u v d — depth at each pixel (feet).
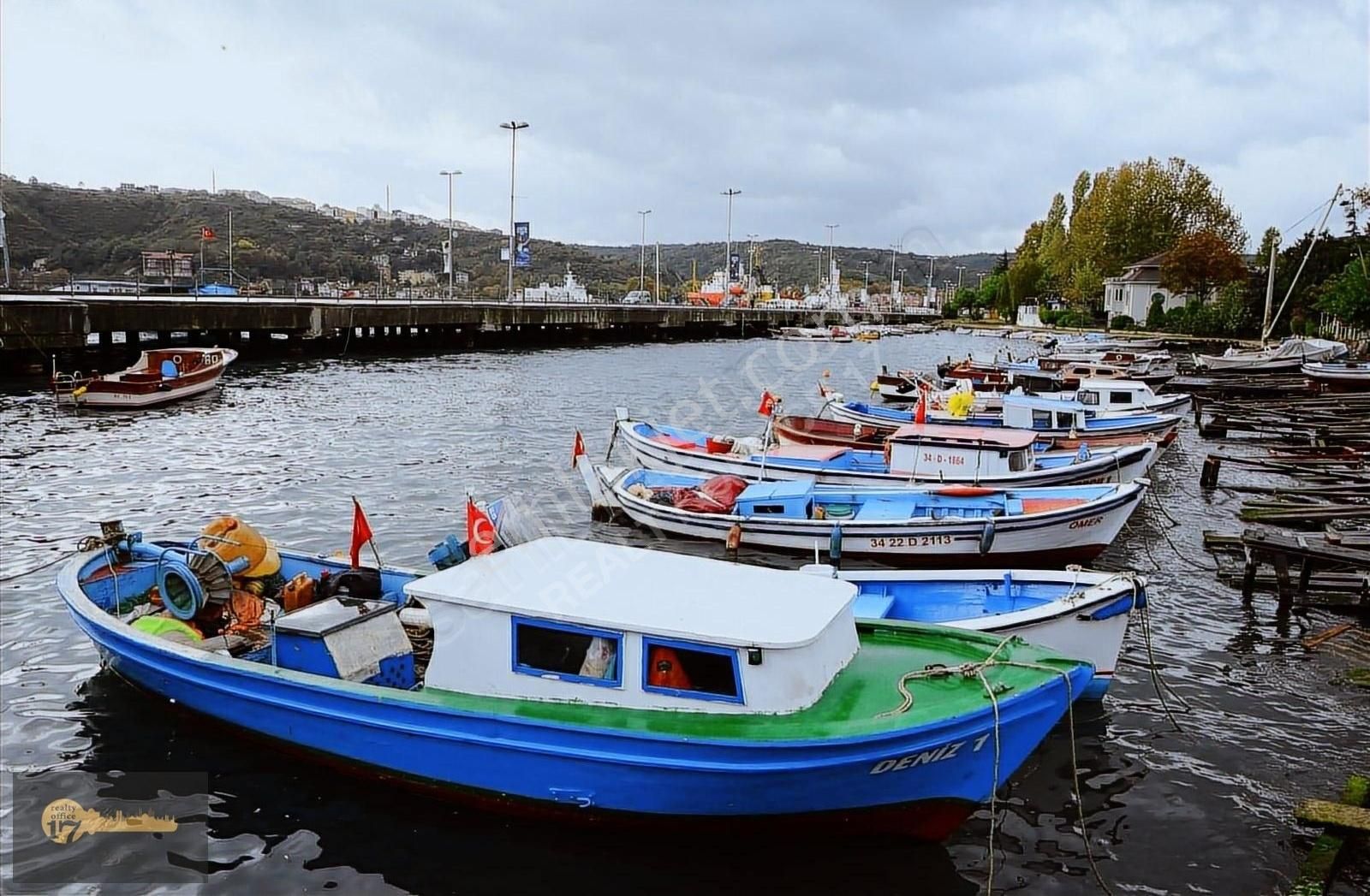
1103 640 37.35
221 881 27.02
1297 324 227.61
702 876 27.78
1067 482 66.18
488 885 27.17
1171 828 30.45
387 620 33.35
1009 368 144.36
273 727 32.24
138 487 71.10
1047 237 360.69
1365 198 230.27
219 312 157.28
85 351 137.49
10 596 47.52
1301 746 35.81
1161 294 287.28
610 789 28.04
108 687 37.88
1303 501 75.00
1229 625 48.21
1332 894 26.76
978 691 28.71
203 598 36.55
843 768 26.73
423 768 30.01
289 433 96.02
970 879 27.94
